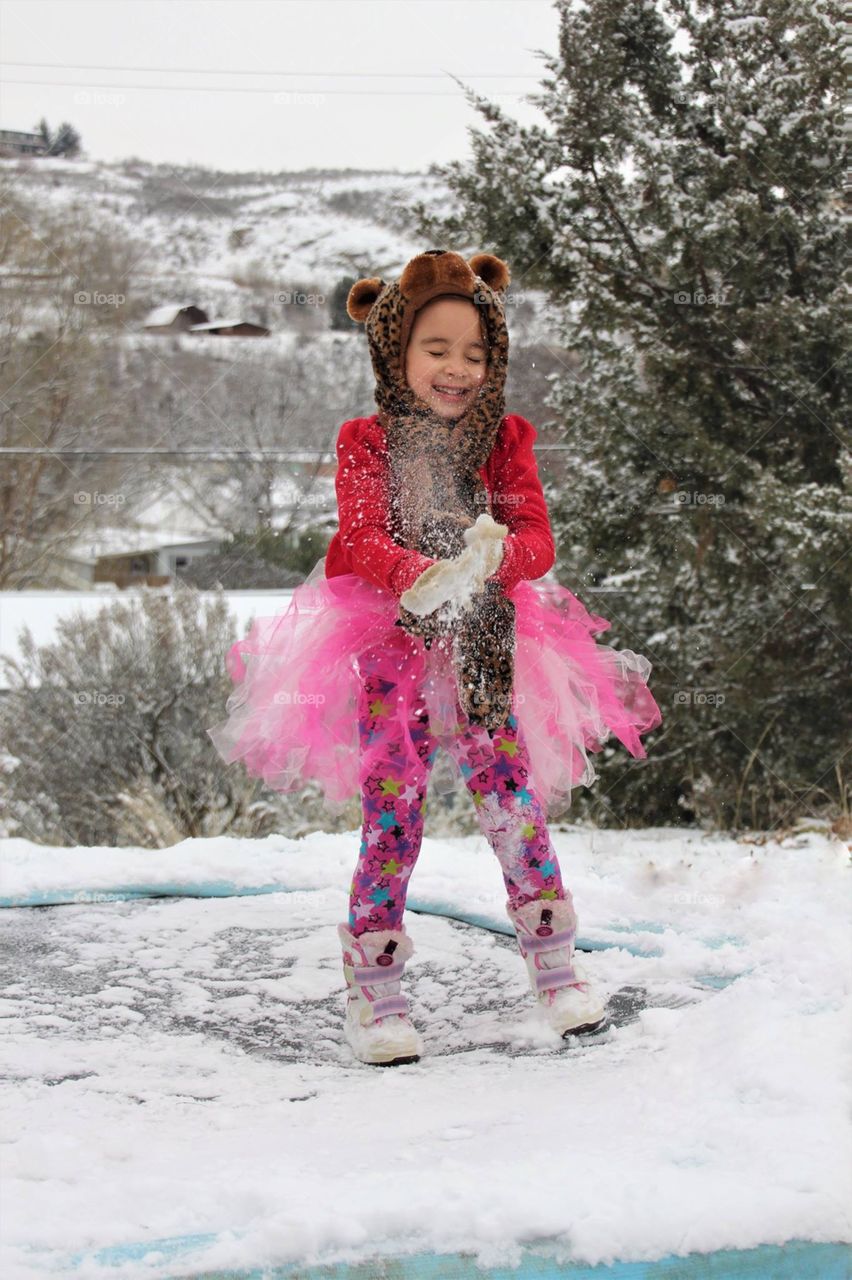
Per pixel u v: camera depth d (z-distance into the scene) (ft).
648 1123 6.12
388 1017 8.04
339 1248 5.03
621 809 20.75
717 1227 5.05
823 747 19.60
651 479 20.39
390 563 7.92
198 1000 9.30
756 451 20.11
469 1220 5.14
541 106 21.20
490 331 8.84
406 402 8.76
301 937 11.00
